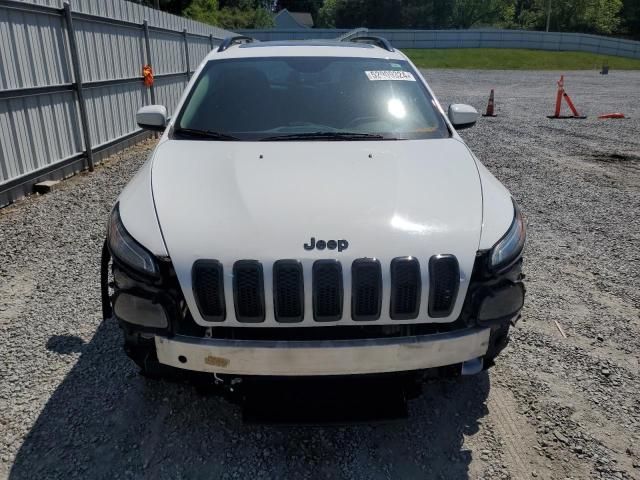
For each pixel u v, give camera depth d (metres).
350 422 2.22
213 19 44.09
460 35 50.38
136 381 2.88
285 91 3.38
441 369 2.31
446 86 26.00
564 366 3.10
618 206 6.49
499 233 2.30
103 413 2.63
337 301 2.09
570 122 14.12
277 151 2.81
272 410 2.25
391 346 2.11
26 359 3.08
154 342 2.28
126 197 2.55
